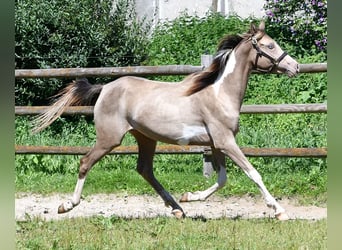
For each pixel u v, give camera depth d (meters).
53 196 9.48
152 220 7.77
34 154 10.16
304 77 13.25
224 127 7.66
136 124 7.89
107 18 13.29
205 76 7.79
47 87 12.71
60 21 12.81
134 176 10.10
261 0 16.47
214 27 14.94
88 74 9.88
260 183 7.61
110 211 8.65
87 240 6.84
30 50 12.76
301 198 9.06
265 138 10.98
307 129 11.38
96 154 8.02
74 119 12.41
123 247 6.56
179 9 16.67
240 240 6.75
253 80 13.52
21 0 12.87
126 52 13.31
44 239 6.90
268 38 7.79
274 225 7.39
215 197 9.29
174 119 7.74
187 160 10.86
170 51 14.49
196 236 6.91
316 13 14.13
